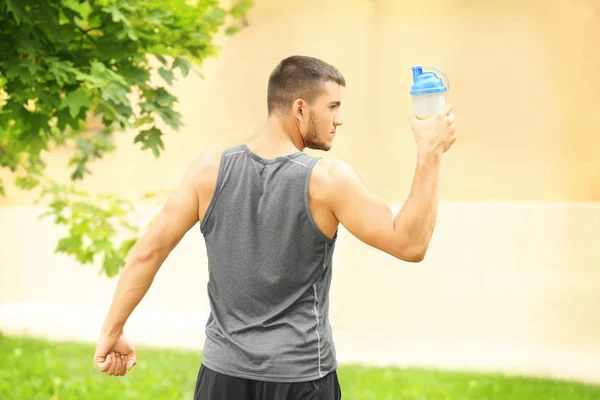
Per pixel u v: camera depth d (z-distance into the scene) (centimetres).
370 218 593
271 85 637
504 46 4284
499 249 3547
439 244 3581
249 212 614
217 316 637
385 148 4416
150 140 1174
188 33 1207
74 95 1041
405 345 2439
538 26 4231
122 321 662
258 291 616
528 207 3719
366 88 4488
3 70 1033
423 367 2133
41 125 1085
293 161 611
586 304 2919
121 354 680
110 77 1070
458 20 4384
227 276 624
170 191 1401
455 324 2727
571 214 3659
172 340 2559
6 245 3906
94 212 1366
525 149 4194
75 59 1110
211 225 628
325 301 630
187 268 3509
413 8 4466
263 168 618
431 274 3331
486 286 3192
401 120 4416
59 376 1934
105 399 1722
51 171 4303
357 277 3262
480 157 4253
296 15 4644
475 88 4322
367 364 2172
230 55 4631
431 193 584
